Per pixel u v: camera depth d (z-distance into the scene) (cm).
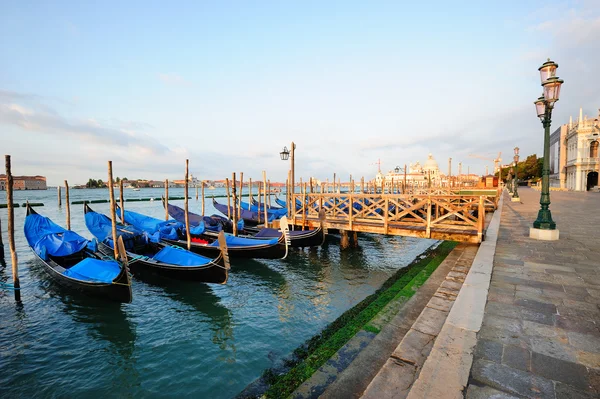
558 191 4634
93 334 746
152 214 3606
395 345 421
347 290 995
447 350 333
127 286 812
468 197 1078
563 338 359
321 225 1388
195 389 553
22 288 1011
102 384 573
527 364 311
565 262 667
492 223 1279
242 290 1011
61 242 1131
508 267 636
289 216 1700
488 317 413
